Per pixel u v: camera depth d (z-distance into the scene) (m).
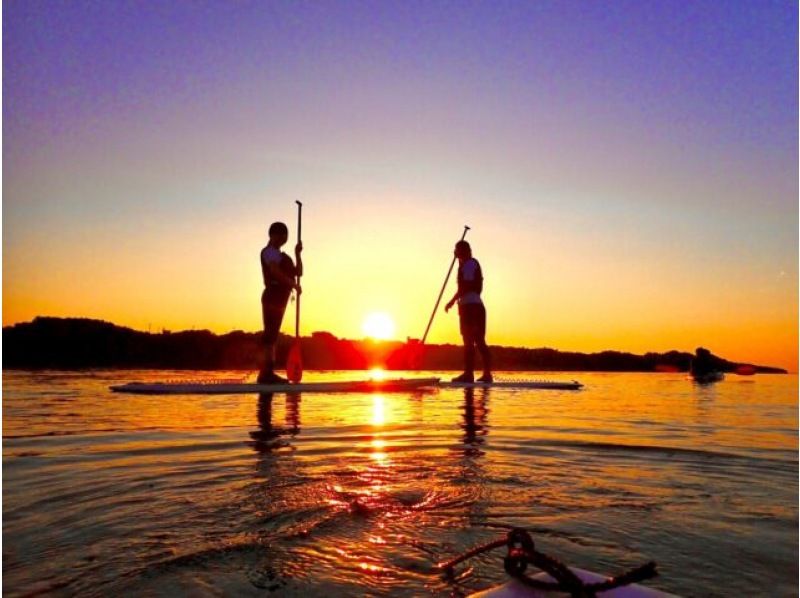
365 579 2.10
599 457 4.32
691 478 3.68
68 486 3.35
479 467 3.90
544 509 2.97
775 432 5.65
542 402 8.55
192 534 2.56
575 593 1.52
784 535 2.61
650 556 2.37
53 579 2.11
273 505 2.99
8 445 4.59
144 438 4.91
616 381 15.16
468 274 12.44
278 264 10.08
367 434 5.18
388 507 2.97
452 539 2.51
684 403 8.69
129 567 2.21
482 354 12.52
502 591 1.59
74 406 7.18
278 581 2.09
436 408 7.45
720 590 2.06
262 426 5.60
